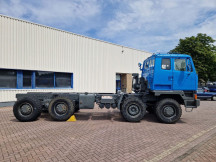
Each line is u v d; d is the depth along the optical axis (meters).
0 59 8.95
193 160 3.16
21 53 9.70
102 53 13.78
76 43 12.16
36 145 3.76
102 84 13.80
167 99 6.07
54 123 5.84
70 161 3.00
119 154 3.33
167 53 6.29
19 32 9.62
